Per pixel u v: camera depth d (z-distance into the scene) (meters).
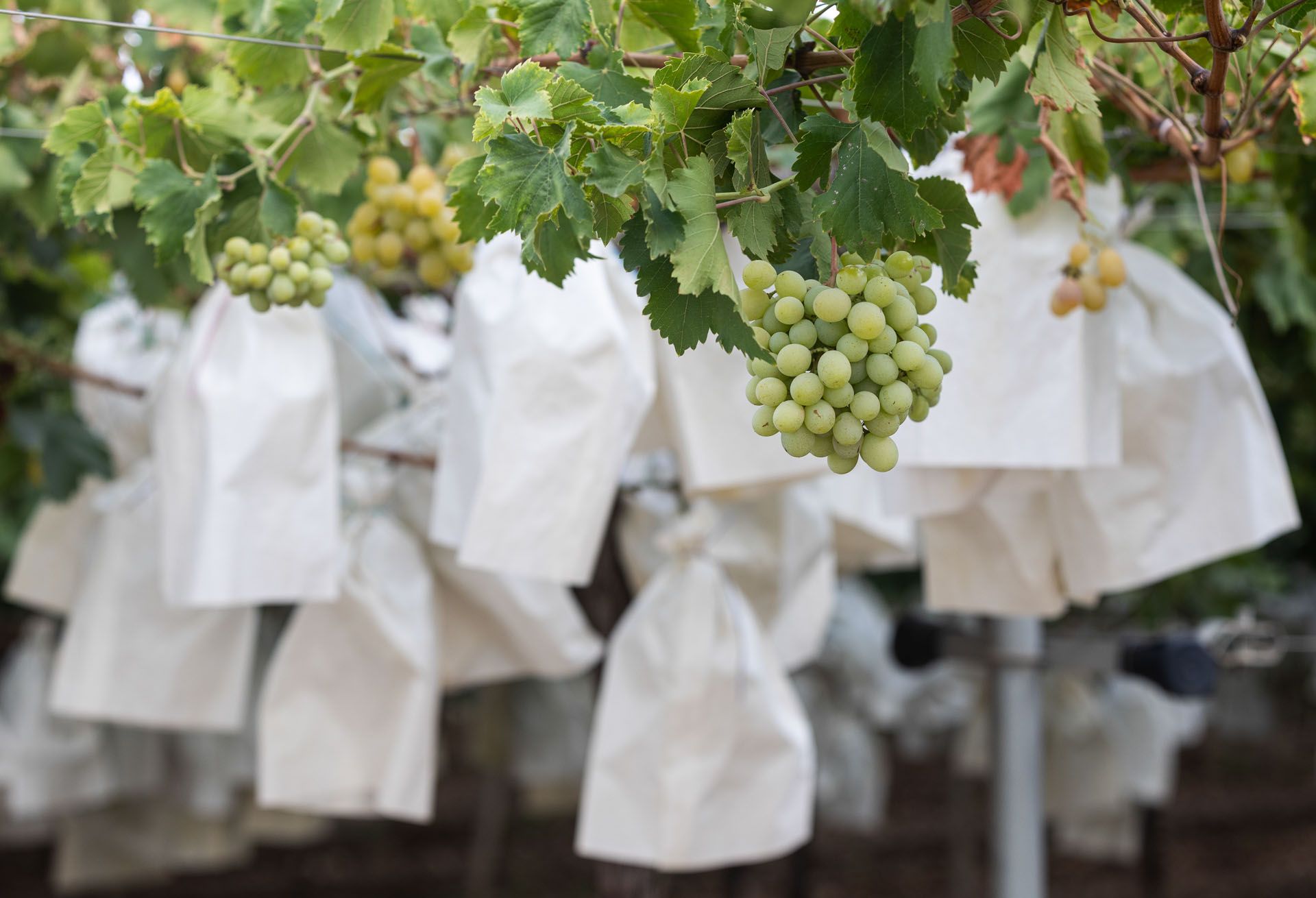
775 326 1.25
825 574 3.60
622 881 3.70
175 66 2.69
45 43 2.59
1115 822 6.42
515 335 2.40
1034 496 2.73
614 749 3.03
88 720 4.56
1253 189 3.12
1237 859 9.02
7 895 7.16
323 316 2.93
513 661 3.38
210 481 2.51
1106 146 2.36
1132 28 1.82
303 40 1.89
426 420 3.27
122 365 3.76
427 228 2.26
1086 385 2.24
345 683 3.07
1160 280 2.54
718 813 2.99
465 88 1.89
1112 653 3.54
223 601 2.47
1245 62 1.95
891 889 8.09
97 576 3.30
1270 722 9.95
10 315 3.72
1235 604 5.61
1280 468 2.46
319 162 2.02
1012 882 3.66
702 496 2.92
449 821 9.05
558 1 1.49
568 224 1.31
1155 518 2.55
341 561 3.06
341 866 8.20
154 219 1.74
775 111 1.31
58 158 2.65
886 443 1.21
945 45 1.17
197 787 4.99
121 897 7.31
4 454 3.69
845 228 1.25
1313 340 4.50
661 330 1.27
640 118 1.25
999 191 2.16
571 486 2.35
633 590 3.90
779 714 3.09
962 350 2.21
